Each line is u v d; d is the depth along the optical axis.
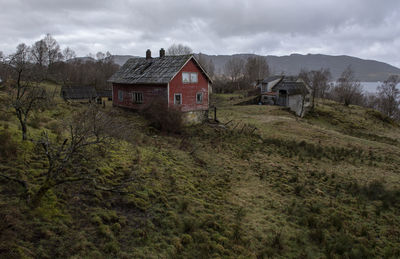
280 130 31.75
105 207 8.17
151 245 7.00
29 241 5.79
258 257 7.63
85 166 10.03
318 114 51.72
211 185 12.70
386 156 23.45
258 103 62.69
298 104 54.62
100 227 6.98
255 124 34.19
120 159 12.10
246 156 19.14
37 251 5.57
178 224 8.30
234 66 115.75
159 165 13.20
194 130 25.80
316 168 18.30
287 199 12.54
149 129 22.16
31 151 9.76
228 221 9.36
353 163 20.23
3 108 13.72
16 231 5.88
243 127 29.05
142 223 7.82
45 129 12.94
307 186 14.60
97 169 10.09
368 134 39.75
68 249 5.96
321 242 9.02
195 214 9.24
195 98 29.02
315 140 27.81
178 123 23.23
